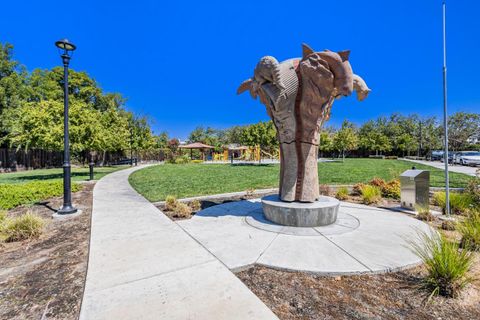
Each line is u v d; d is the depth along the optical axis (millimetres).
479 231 3312
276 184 10133
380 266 2811
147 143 35125
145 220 4766
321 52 3988
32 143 10719
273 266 2842
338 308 2143
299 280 2607
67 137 5625
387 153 48625
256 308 2064
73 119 11195
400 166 20922
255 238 3713
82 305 2105
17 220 4047
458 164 24094
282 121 4512
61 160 23969
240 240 3645
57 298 2336
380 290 2418
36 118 10531
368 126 55125
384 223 4480
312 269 2746
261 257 3053
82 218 5238
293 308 2145
